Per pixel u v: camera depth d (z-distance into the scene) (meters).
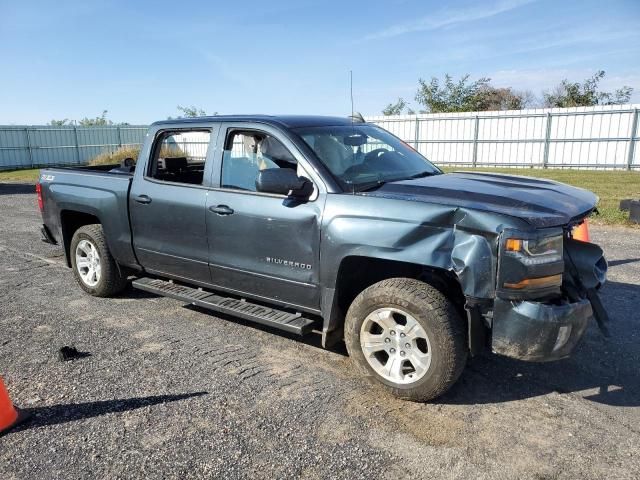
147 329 4.96
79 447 3.12
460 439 3.13
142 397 3.67
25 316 5.36
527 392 3.68
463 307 3.57
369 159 4.31
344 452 3.01
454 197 3.48
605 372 3.96
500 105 44.53
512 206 3.30
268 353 4.39
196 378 3.95
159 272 5.12
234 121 4.43
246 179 4.27
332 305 3.81
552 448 3.04
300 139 4.05
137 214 5.04
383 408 3.49
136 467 2.92
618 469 2.84
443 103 38.34
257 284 4.25
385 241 3.42
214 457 2.99
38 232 9.98
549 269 3.15
